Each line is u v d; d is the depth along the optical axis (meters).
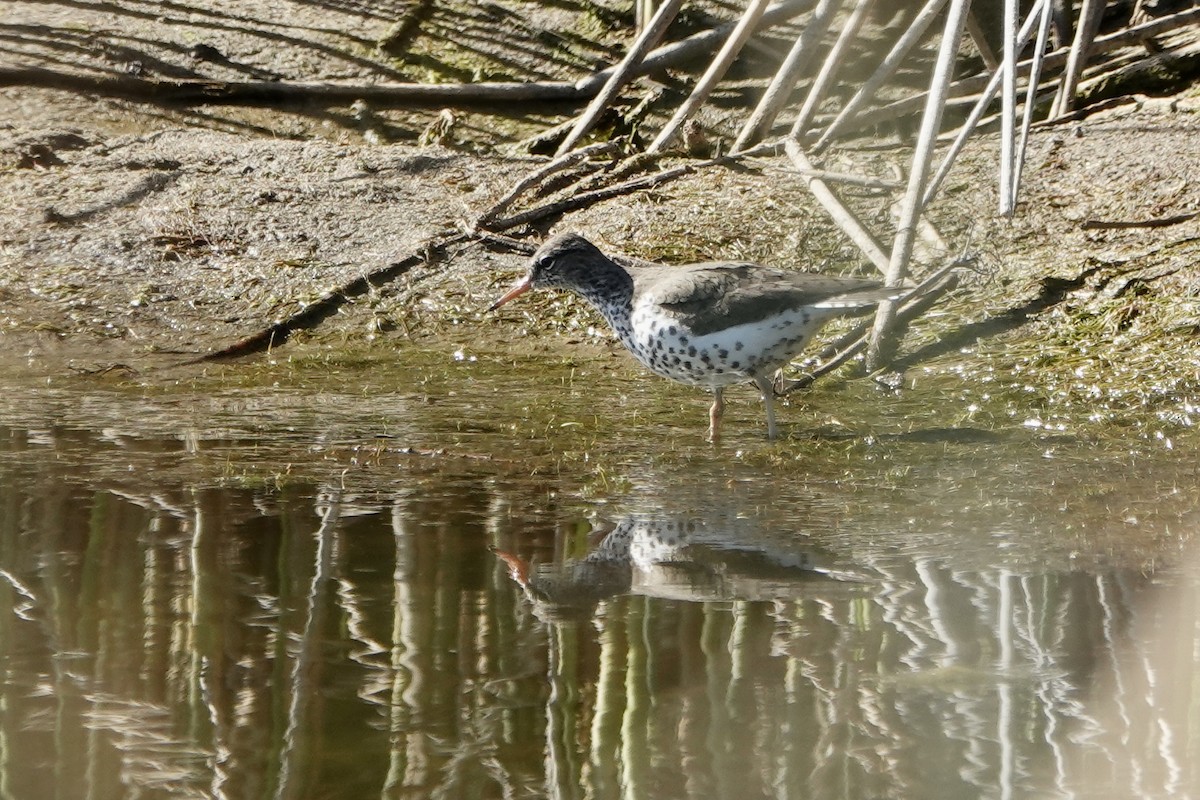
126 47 20.61
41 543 8.81
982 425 12.00
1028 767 5.90
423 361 14.23
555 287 12.68
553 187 17.30
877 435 11.84
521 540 9.05
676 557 8.76
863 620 7.63
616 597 8.00
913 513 9.73
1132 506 9.79
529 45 20.58
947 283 14.59
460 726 6.34
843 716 6.40
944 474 10.69
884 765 5.93
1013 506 9.84
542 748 6.11
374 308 15.32
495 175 17.84
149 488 10.09
